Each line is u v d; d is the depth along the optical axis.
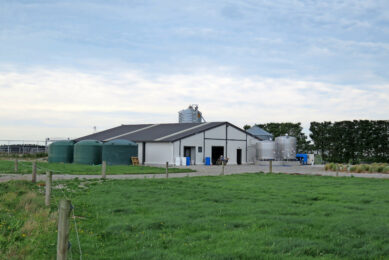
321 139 58.19
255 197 15.12
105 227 10.12
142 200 14.29
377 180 23.16
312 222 10.37
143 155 48.72
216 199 14.49
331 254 7.84
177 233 9.36
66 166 35.62
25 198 14.11
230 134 52.75
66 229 5.95
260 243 8.46
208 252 7.78
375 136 53.19
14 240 8.67
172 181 21.44
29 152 61.59
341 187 19.02
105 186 18.73
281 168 41.41
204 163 49.09
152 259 7.41
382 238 8.92
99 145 43.41
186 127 53.25
